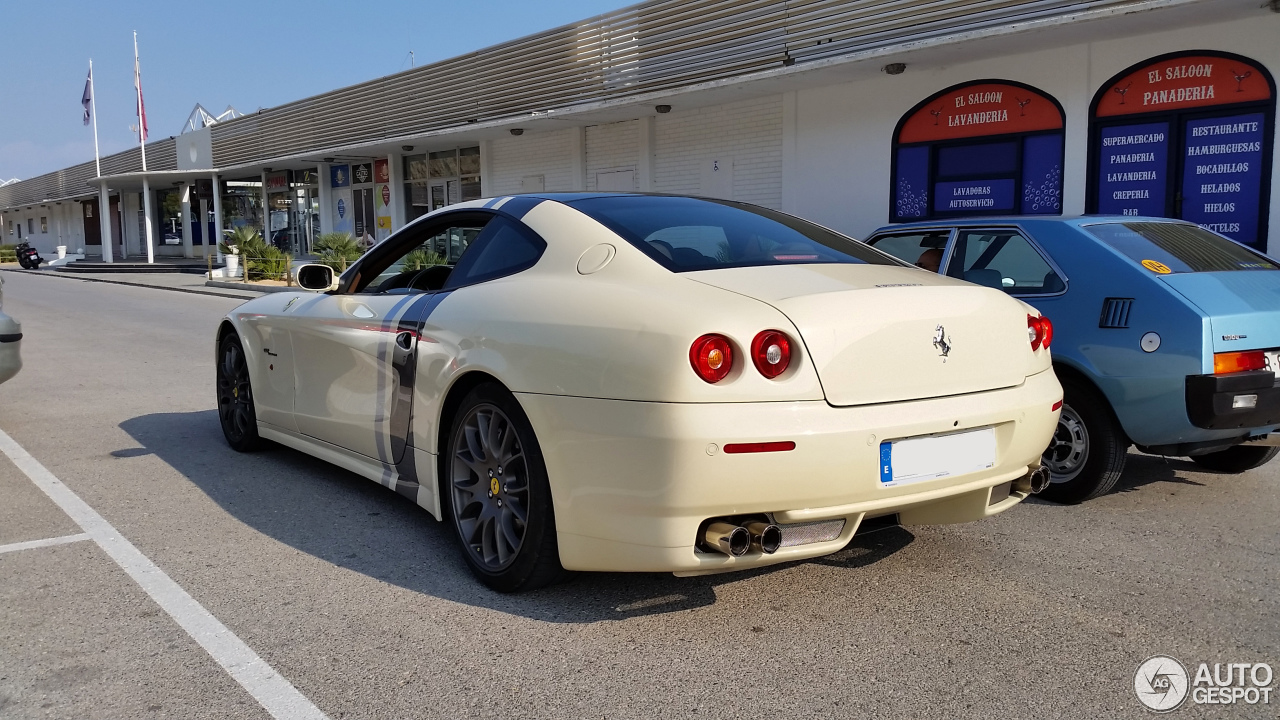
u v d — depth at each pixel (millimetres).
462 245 4016
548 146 19031
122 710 2533
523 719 2482
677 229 3473
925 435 2953
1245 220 9828
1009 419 3162
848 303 2902
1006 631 3053
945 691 2641
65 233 50812
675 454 2682
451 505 3562
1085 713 2521
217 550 3844
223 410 5688
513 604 3271
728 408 2691
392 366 3869
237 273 26031
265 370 5051
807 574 3574
